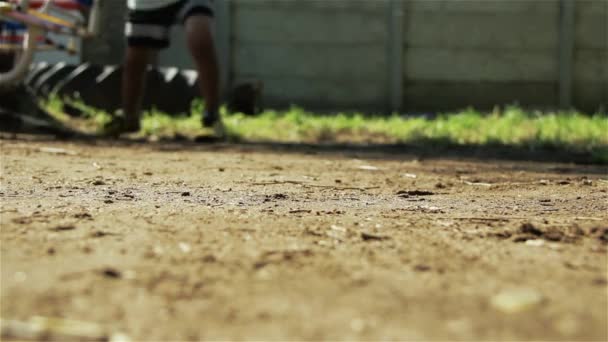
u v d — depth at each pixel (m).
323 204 2.15
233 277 1.10
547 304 0.97
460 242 1.45
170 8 5.45
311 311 0.94
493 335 0.85
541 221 1.82
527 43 13.84
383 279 1.10
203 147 4.86
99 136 5.66
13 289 1.00
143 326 0.87
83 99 7.21
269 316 0.92
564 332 0.86
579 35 13.88
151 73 7.49
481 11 13.77
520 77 13.77
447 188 2.71
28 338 0.82
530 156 4.80
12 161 3.29
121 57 11.72
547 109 13.58
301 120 7.89
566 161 4.36
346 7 13.38
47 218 1.63
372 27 13.46
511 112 9.48
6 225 1.51
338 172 3.30
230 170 3.24
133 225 1.57
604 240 1.49
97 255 1.22
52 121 6.22
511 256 1.31
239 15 13.25
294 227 1.60
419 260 1.25
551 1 13.84
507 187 2.75
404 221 1.77
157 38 5.51
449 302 0.98
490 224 1.73
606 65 13.80
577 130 7.02
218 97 5.54
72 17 5.98
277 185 2.67
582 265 1.24
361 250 1.33
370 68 13.52
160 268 1.14
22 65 5.43
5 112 5.59
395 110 13.47
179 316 0.91
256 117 8.49
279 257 1.25
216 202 2.11
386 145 5.83
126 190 2.36
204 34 5.32
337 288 1.05
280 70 13.41
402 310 0.94
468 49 13.74
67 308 0.93
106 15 11.59
